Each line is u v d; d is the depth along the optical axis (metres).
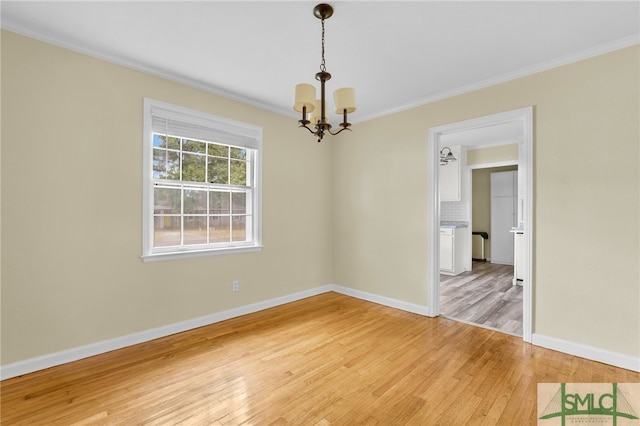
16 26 2.12
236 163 3.50
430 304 3.44
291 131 3.99
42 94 2.25
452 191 6.09
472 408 1.83
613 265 2.34
